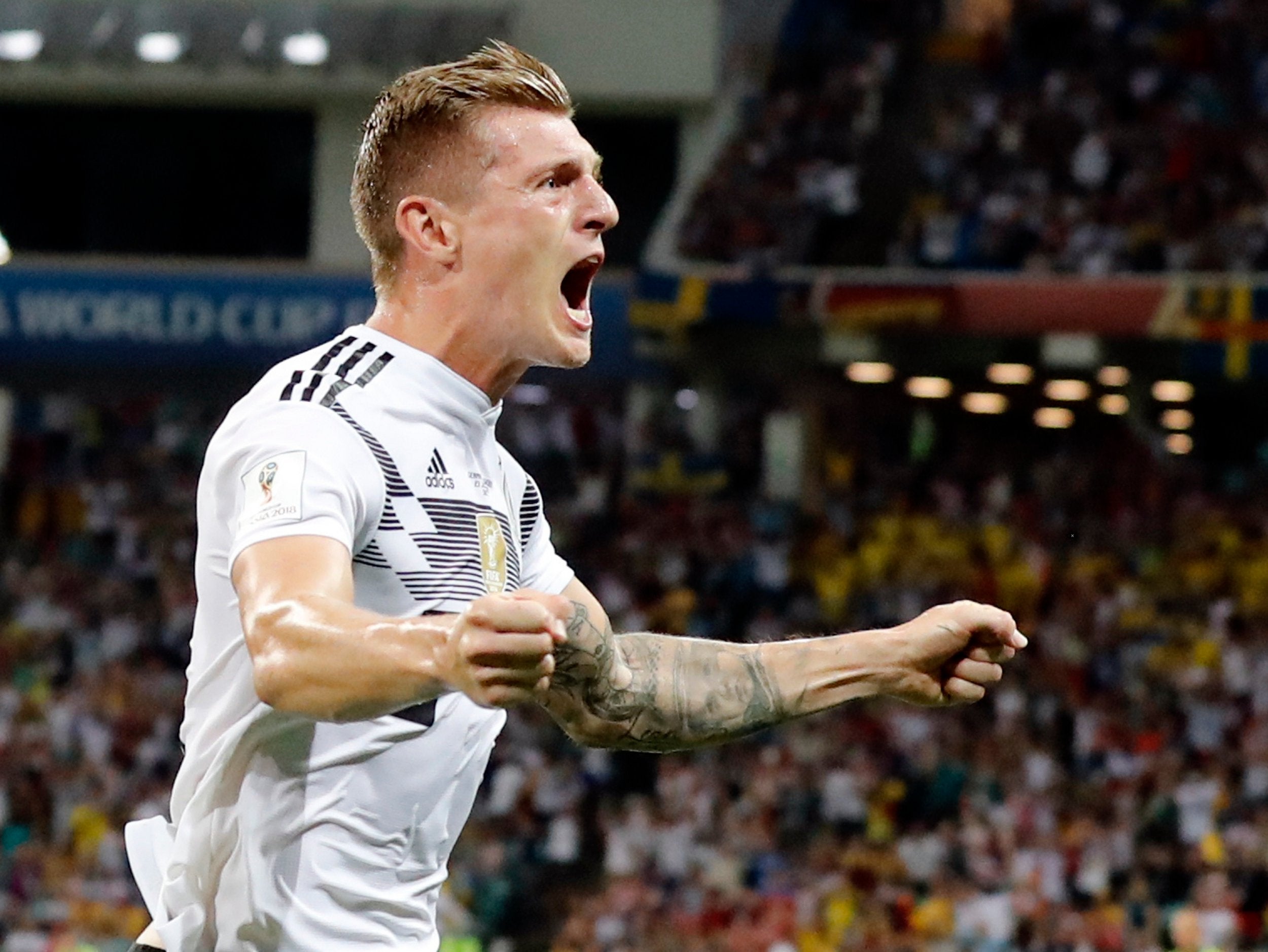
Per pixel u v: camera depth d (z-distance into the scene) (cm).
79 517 1908
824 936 1203
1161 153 1844
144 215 2122
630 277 1812
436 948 228
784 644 248
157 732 1538
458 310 214
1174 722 1425
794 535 1812
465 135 213
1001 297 1700
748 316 1750
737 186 1944
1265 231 1723
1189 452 2042
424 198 213
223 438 207
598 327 1812
